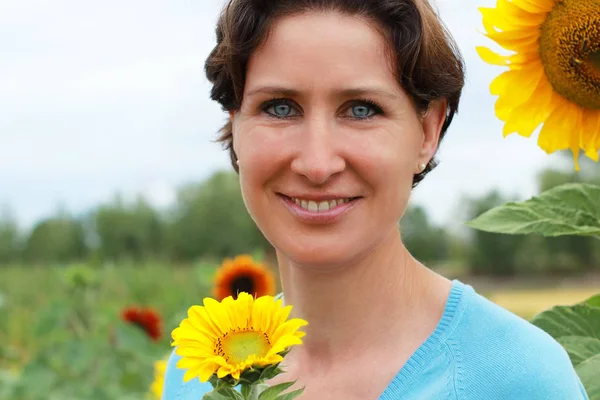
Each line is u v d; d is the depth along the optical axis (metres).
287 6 1.91
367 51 1.90
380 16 1.91
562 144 2.47
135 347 6.73
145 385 6.77
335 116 1.92
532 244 33.00
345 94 1.90
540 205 2.32
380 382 2.04
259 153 1.94
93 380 7.18
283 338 1.68
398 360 2.05
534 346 1.96
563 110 2.45
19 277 12.59
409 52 1.92
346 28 1.90
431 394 1.94
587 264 33.53
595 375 2.18
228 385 1.66
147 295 10.72
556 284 29.41
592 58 2.37
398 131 1.95
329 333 2.12
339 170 1.89
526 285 29.14
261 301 1.77
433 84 1.99
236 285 5.78
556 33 2.38
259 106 1.96
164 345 6.96
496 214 2.36
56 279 12.11
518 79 2.45
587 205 2.31
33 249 29.88
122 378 6.82
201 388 2.32
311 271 2.09
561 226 2.28
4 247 29.50
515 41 2.42
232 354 1.69
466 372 1.94
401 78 1.94
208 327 1.74
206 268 7.78
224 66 2.05
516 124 2.47
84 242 31.12
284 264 2.22
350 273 2.07
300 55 1.90
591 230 2.26
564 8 2.37
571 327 2.32
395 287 2.09
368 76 1.90
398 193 1.96
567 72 2.39
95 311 8.18
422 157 2.12
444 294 2.12
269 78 1.92
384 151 1.91
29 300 11.52
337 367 2.10
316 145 1.88
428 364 1.99
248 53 1.95
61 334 7.73
